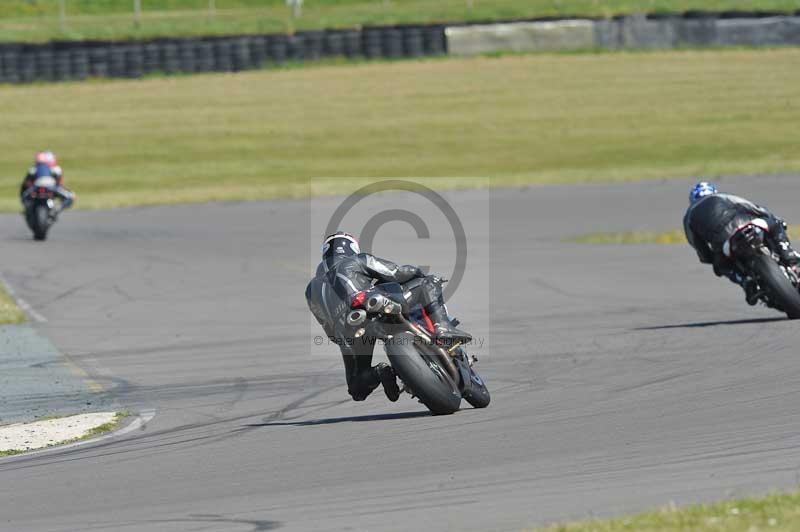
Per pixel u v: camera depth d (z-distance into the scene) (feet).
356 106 517.55
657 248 252.01
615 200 349.41
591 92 531.91
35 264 244.63
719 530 55.26
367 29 587.68
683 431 84.33
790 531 54.29
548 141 462.19
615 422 89.76
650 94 526.16
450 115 501.97
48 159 291.99
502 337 147.74
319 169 427.74
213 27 606.14
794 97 513.86
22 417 109.70
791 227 261.85
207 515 67.92
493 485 71.15
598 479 71.00
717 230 137.80
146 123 495.41
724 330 139.85
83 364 139.33
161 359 141.28
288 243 279.08
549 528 58.49
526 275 216.13
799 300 136.67
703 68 565.12
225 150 458.09
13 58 551.18
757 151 433.48
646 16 602.03
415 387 92.07
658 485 68.39
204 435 96.43
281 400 112.68
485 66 576.61
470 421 93.30
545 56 591.37
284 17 645.51
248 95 535.60
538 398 103.76
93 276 226.17
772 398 95.50
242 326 166.40
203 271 231.09
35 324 172.35
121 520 68.23
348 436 90.48
